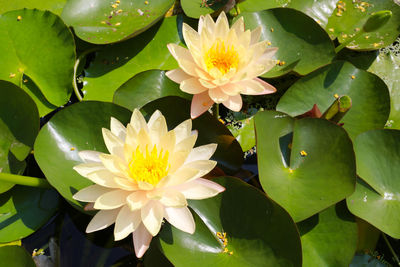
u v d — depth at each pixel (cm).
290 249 87
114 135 88
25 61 97
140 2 102
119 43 102
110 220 87
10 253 89
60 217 94
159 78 97
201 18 95
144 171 87
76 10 100
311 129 93
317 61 100
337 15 105
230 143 94
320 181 91
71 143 92
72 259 92
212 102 93
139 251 86
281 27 101
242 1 103
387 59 103
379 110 97
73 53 98
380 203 92
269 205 89
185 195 87
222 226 90
